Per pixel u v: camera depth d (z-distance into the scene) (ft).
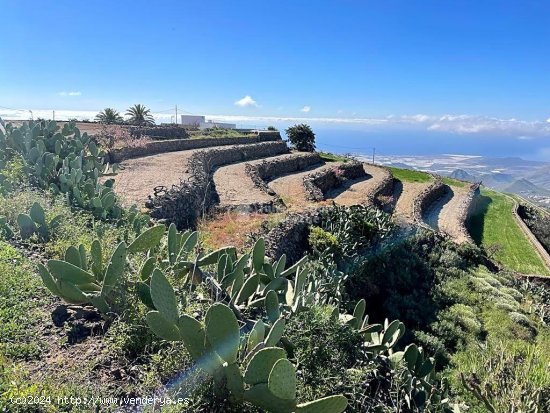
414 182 129.08
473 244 69.41
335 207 54.80
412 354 22.76
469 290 52.11
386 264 50.44
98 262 16.97
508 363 23.26
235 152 103.81
